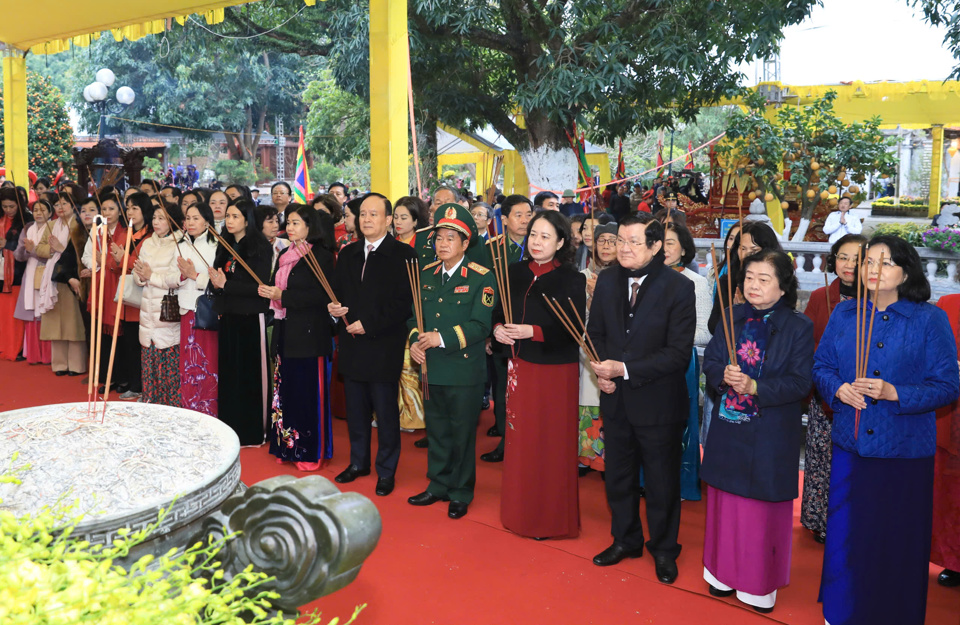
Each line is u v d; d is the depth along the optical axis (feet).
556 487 11.50
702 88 39.14
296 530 3.40
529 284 11.60
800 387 8.98
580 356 14.15
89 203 19.93
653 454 10.32
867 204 55.42
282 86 92.63
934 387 8.21
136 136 88.12
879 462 8.43
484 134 53.93
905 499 8.40
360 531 3.37
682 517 12.71
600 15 38.34
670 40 36.29
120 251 18.33
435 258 13.34
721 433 9.51
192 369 16.10
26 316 22.86
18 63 29.73
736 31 37.91
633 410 10.30
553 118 36.50
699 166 59.93
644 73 39.04
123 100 36.63
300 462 14.64
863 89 36.42
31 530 3.33
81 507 4.45
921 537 8.46
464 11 37.22
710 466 9.60
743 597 9.52
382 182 17.72
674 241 12.64
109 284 19.61
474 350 12.44
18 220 23.48
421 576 10.33
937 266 22.15
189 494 4.50
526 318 11.42
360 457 14.16
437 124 48.62
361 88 43.11
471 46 42.34
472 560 10.85
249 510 3.59
